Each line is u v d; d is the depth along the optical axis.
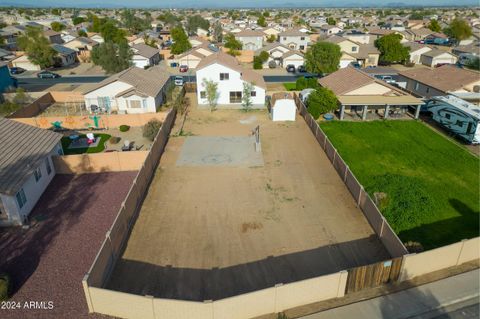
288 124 40.44
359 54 77.31
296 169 29.19
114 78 44.44
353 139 35.75
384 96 42.56
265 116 43.25
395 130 38.19
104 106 45.06
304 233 20.95
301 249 19.61
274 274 17.81
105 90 44.31
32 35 71.88
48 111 45.72
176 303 14.06
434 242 20.34
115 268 18.16
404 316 15.07
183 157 31.47
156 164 30.00
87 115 43.34
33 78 67.38
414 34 107.88
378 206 23.38
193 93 54.09
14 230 21.28
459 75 45.19
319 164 30.12
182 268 18.22
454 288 16.44
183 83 60.28
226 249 19.64
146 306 14.40
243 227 21.55
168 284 17.16
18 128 27.73
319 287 15.43
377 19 197.25
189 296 16.45
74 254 19.20
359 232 21.00
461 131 35.06
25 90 54.88
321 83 49.22
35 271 17.97
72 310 15.55
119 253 19.20
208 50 78.62
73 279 17.45
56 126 39.12
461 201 24.66
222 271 18.02
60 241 20.23
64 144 34.72
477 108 35.56
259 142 34.50
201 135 36.91
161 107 46.97
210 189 25.98
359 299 15.91
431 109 40.09
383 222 19.67
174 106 42.94
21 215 21.77
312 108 40.91
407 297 15.98
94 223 21.89
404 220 22.05
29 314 15.38
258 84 46.56
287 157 31.56
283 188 26.11
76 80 65.56
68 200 24.48
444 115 37.59
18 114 40.31
